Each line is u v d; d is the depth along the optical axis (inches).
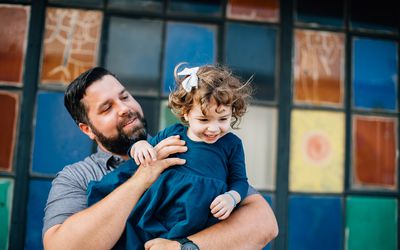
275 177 105.7
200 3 108.0
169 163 51.7
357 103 110.5
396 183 109.7
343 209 107.0
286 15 109.7
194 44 106.7
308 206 106.0
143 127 64.5
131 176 55.8
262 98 107.3
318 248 105.0
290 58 108.5
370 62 112.1
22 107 99.5
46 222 56.9
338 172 107.8
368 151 109.6
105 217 50.9
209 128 49.6
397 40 113.4
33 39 101.2
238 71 107.2
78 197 58.7
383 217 108.2
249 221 53.2
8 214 97.2
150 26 105.9
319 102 109.0
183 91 51.4
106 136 62.9
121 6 105.5
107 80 64.6
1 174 97.7
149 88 104.3
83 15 104.1
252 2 109.6
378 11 113.7
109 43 104.2
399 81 112.4
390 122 111.1
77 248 51.0
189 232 49.9
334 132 108.7
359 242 106.7
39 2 102.1
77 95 64.2
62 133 100.2
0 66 100.4
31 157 98.8
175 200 50.7
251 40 108.7
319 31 111.0
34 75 100.4
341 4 112.6
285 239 103.7
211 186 50.4
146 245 49.3
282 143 105.9
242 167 54.8
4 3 102.0
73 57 102.7
